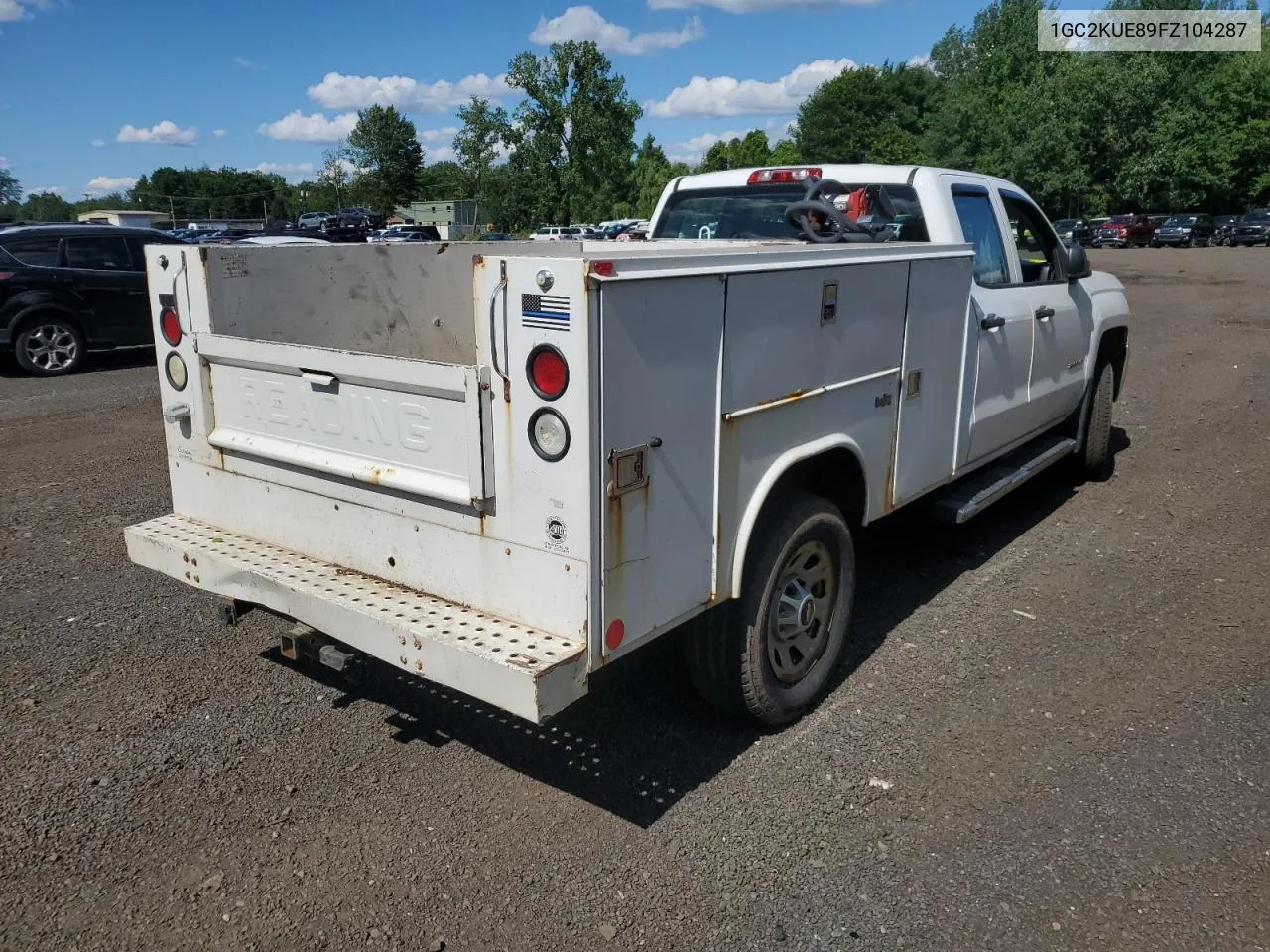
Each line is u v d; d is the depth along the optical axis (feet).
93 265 38.78
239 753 11.68
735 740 12.05
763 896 9.31
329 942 8.72
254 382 11.09
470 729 12.28
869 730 12.26
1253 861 9.81
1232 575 17.34
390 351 14.23
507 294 8.54
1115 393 23.61
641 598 9.28
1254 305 60.03
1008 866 9.73
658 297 8.79
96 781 11.06
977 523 20.38
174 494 12.59
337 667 10.44
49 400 32.68
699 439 9.63
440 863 9.77
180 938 8.78
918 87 280.51
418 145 332.19
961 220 16.07
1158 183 187.83
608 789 11.00
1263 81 183.11
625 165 244.42
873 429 12.83
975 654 14.32
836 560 12.64
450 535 9.58
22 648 14.25
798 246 12.43
